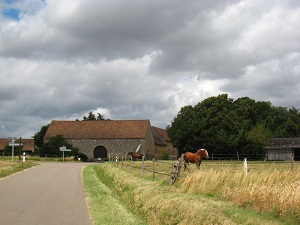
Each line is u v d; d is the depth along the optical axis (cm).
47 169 4031
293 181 1573
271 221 1067
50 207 1527
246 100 7894
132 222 1240
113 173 3027
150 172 2906
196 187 1645
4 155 8344
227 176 1683
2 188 2223
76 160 7400
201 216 1198
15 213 1386
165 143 10444
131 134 8700
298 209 1095
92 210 1434
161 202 1480
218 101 7325
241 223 1082
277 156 6875
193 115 7319
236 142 6781
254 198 1271
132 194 1881
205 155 2912
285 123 8931
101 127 8900
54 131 8869
